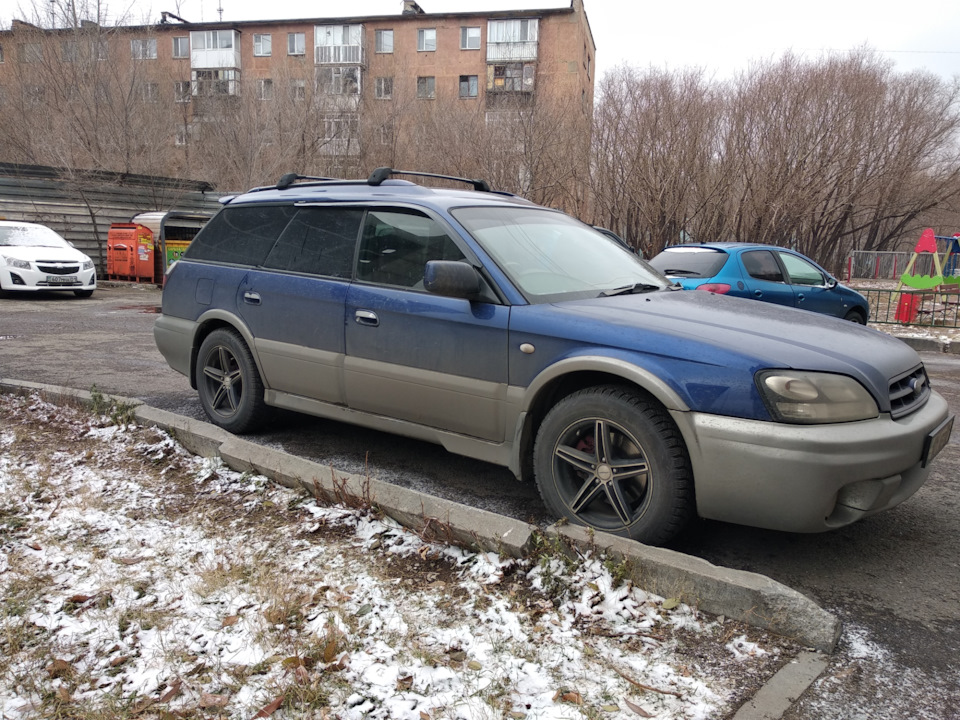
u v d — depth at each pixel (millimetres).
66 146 21969
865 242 44656
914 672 2451
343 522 3459
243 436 5047
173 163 27297
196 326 5172
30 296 15680
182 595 2811
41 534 3375
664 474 3104
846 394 2971
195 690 2242
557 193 25078
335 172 28578
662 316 3434
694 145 22969
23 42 26953
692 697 2256
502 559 3014
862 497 2959
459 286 3566
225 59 49250
